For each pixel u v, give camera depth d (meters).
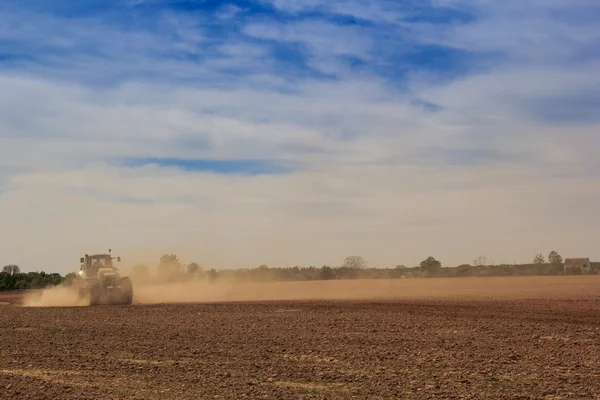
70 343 18.33
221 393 11.79
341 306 31.03
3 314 28.06
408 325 22.38
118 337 19.58
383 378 13.20
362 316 25.77
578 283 61.75
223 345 17.83
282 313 27.41
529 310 28.14
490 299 36.88
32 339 19.30
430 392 11.87
